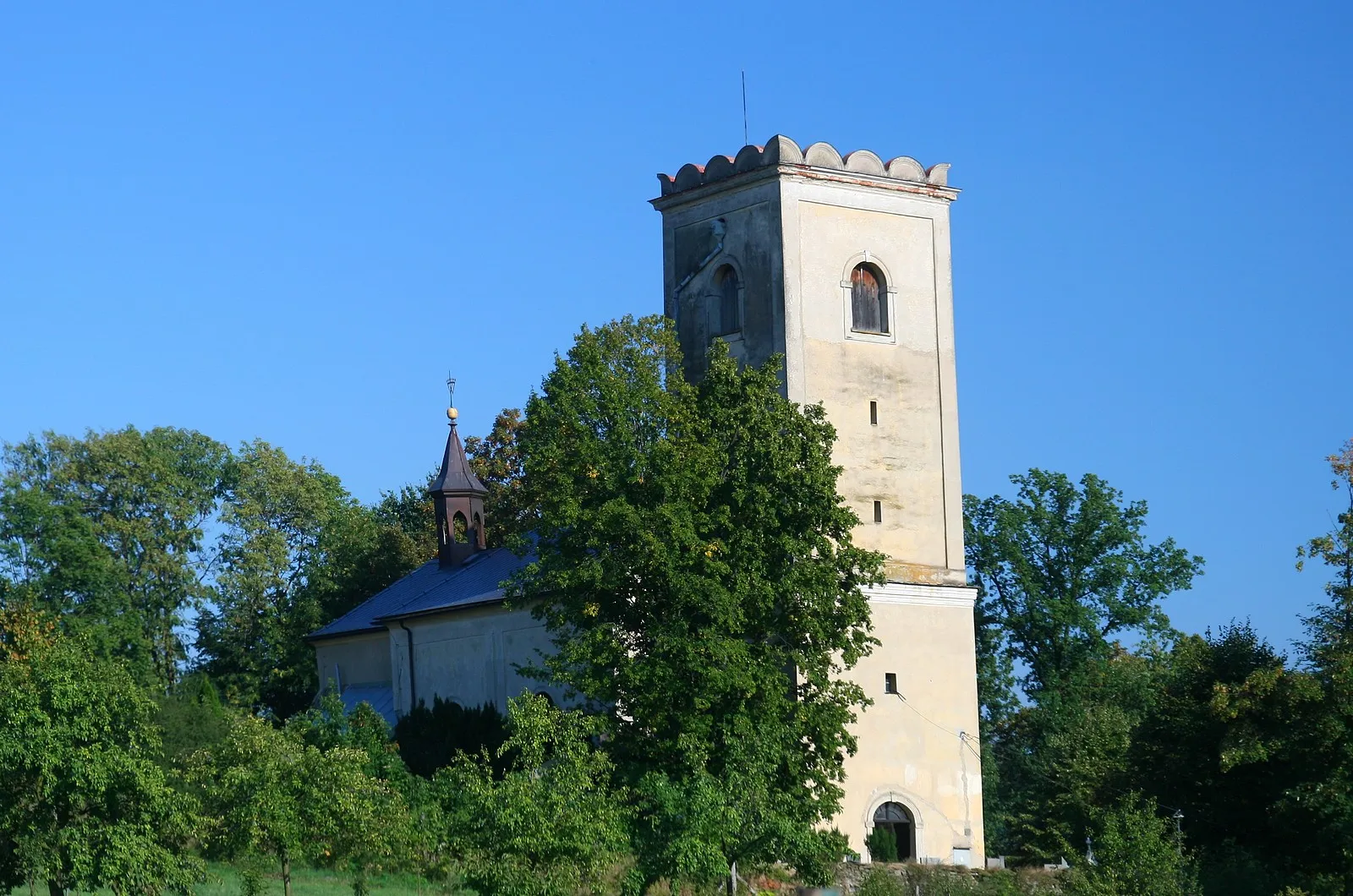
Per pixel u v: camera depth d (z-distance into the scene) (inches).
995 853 3056.1
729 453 2210.9
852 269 2472.9
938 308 2529.5
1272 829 2121.1
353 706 3043.8
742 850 1781.5
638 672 2069.4
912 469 2481.5
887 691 2411.4
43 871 1561.3
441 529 3176.7
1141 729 2282.2
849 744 2133.4
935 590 2461.9
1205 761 2154.3
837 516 2176.4
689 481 2121.1
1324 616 2097.7
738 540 2124.8
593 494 2174.0
